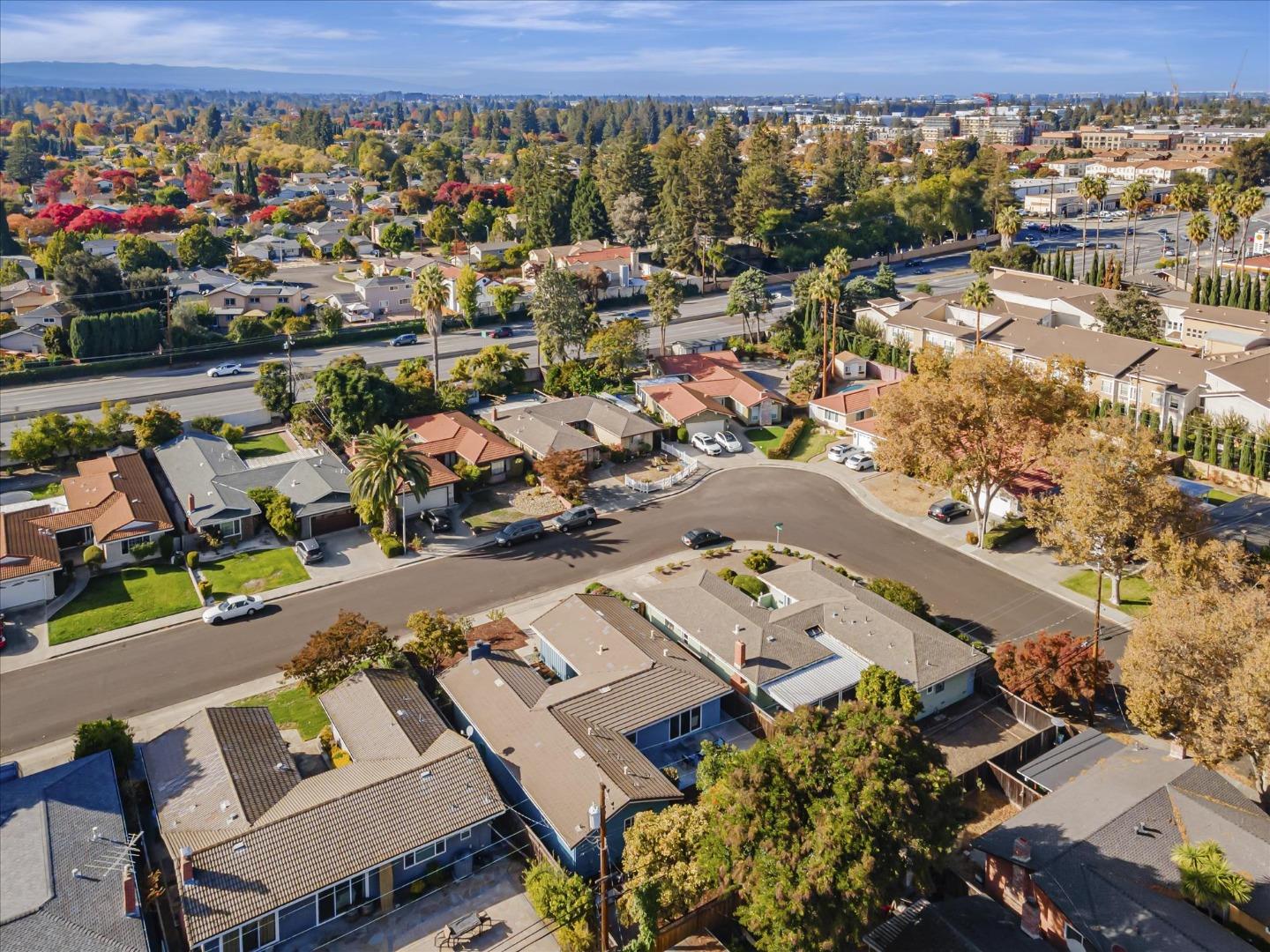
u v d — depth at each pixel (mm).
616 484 81188
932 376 67312
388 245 182375
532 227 179000
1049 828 37750
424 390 92375
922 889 35438
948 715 50250
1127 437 56844
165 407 97500
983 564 65812
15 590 60844
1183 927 32281
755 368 113125
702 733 48094
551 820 39188
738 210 166875
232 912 33969
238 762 41656
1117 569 58125
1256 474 76312
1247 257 156625
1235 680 36844
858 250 174375
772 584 60000
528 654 55438
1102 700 50625
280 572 65875
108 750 42875
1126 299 114875
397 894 37938
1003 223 153500
